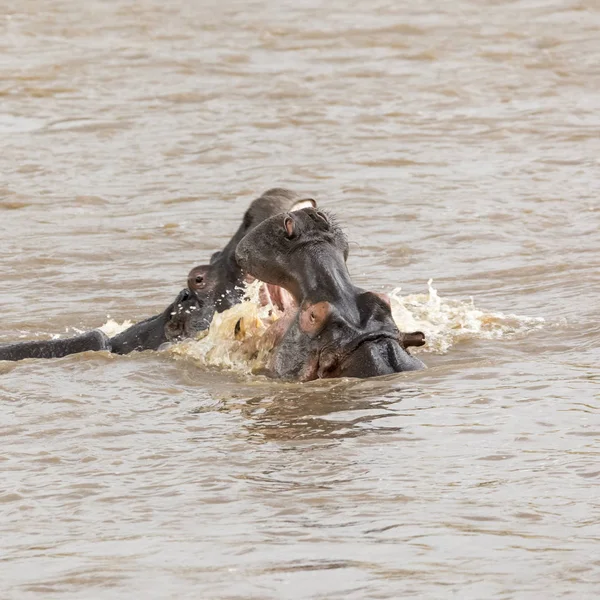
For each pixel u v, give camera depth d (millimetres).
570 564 19906
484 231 52781
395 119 77062
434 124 75750
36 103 81875
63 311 42562
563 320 37781
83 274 47844
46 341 35844
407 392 29750
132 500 23797
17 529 22594
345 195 60438
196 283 35656
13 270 48469
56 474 25500
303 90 83938
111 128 75750
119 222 56406
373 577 19688
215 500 23500
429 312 38781
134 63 91125
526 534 21203
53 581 20125
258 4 109562
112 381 32500
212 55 93188
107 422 28953
